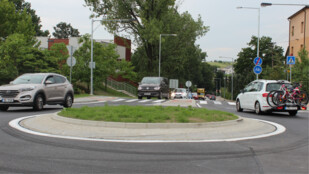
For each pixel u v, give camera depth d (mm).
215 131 8508
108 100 24375
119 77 52500
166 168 4898
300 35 41156
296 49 42656
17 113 12617
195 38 45812
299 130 9492
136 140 7242
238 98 17094
